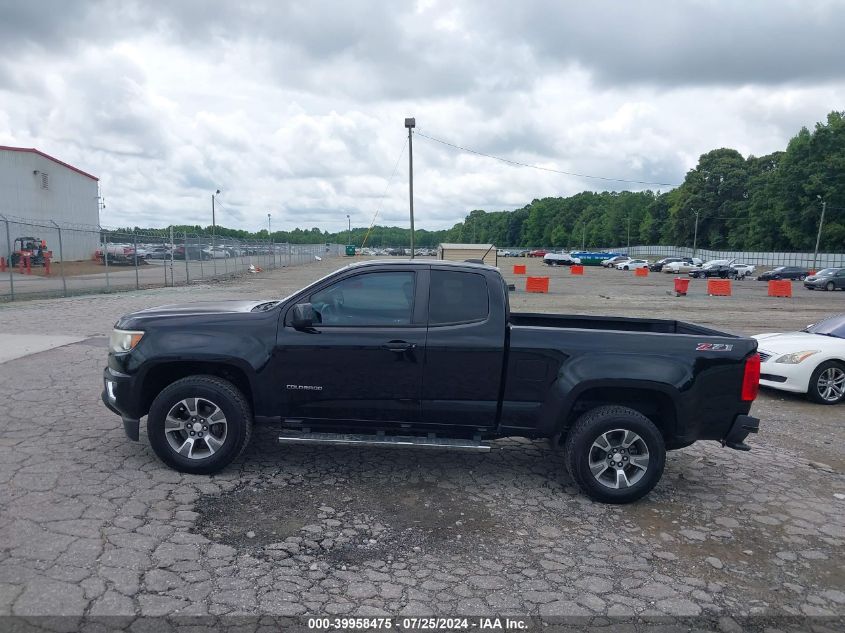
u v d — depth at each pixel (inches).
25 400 284.0
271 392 200.4
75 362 369.4
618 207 5846.5
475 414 199.8
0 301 716.0
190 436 202.1
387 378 198.5
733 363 196.2
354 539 165.3
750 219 3878.0
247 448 232.5
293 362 199.2
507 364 197.8
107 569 142.6
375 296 203.9
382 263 208.1
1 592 131.0
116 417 261.1
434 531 172.6
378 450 237.5
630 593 145.1
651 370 194.1
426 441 198.7
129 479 195.8
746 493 212.2
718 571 157.8
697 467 237.5
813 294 1368.1
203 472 202.1
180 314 210.1
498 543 167.3
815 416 326.3
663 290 1355.8
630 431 194.4
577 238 6451.8
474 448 195.2
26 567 141.3
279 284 1188.5
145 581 138.7
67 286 944.3
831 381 350.0
